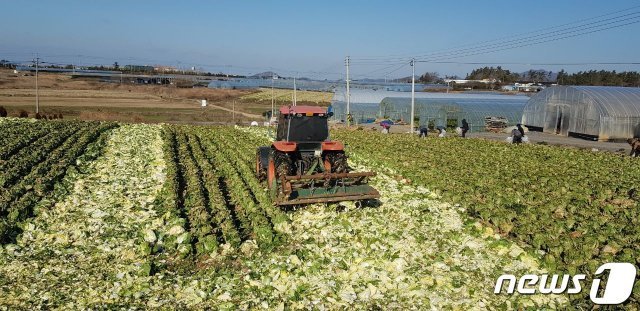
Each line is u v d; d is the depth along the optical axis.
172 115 74.62
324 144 16.03
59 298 9.36
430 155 27.92
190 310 9.14
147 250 11.64
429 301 9.52
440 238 13.02
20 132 32.66
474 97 78.12
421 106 57.94
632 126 43.75
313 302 9.52
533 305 9.44
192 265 11.35
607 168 25.28
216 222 13.93
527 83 151.12
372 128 55.06
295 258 11.26
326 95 149.50
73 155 23.91
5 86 125.75
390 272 10.80
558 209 16.06
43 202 15.56
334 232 13.20
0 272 10.46
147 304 9.30
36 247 12.03
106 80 190.25
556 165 25.73
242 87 198.38
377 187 19.02
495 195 17.23
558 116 49.91
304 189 14.54
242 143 32.47
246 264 11.22
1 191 16.45
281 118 17.64
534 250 12.01
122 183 19.12
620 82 146.88
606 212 16.05
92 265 11.01
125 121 62.44
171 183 17.92
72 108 77.19
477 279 10.60
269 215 14.86
